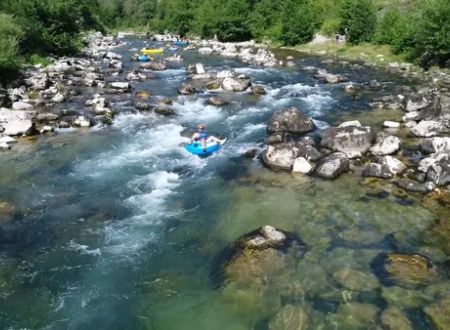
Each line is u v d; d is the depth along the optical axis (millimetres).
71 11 45531
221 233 12633
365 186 15305
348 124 20391
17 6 38938
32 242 12375
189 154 18781
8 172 16812
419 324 8875
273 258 11094
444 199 14266
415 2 49719
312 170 16547
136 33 96188
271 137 19891
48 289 10453
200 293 10148
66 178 16406
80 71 35125
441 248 11562
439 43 34594
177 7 78125
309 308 9406
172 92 28812
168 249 12000
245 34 64875
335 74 34062
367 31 47906
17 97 25844
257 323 9094
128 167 17453
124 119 23234
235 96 27953
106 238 12578
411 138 19906
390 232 12344
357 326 8875
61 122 21781
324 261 10992
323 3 58250
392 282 10164
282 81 32469
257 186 15562
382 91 28891
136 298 10125
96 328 9258
